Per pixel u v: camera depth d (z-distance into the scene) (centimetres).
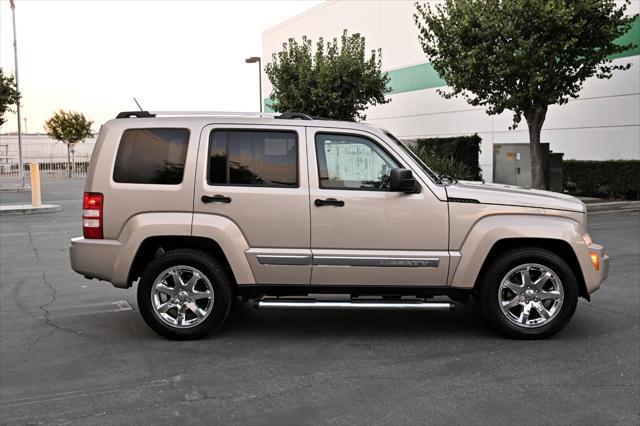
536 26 1424
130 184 540
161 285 542
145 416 388
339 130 545
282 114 560
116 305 686
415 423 370
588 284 536
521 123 2056
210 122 546
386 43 2711
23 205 1953
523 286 535
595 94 1827
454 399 407
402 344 530
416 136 2562
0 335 572
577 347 514
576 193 1875
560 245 545
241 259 535
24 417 387
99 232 541
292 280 538
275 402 407
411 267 531
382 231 533
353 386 433
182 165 541
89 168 551
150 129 548
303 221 534
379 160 544
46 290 768
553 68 1505
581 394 412
